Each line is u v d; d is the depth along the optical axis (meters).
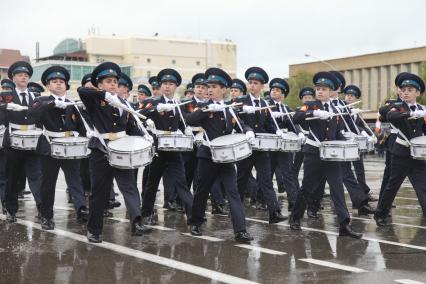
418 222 10.50
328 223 10.40
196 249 8.20
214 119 8.87
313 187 9.46
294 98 50.59
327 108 9.43
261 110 10.59
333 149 8.94
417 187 9.66
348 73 61.81
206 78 9.10
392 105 9.78
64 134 9.53
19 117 10.33
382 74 58.62
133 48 98.19
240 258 7.67
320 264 7.36
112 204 12.11
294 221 9.67
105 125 8.36
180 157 10.23
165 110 10.20
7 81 14.26
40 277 6.82
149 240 8.80
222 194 11.55
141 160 8.10
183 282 6.59
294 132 12.08
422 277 6.75
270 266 7.26
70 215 11.17
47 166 9.46
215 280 6.66
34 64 92.94
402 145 9.64
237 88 12.45
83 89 8.20
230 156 8.47
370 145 12.77
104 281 6.66
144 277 6.80
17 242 8.64
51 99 9.38
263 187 10.24
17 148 9.92
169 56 101.38
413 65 56.09
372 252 8.02
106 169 8.43
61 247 8.31
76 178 10.43
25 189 15.27
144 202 10.14
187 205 10.02
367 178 19.86
